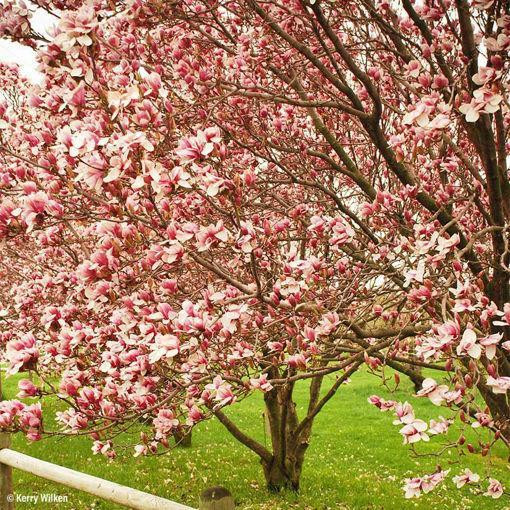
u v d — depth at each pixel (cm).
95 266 256
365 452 1101
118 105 241
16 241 547
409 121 243
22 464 366
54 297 520
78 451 877
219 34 456
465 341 210
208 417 295
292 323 330
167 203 262
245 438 761
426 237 332
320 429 1322
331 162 439
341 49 352
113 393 298
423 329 347
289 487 765
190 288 406
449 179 502
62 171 283
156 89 253
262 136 430
